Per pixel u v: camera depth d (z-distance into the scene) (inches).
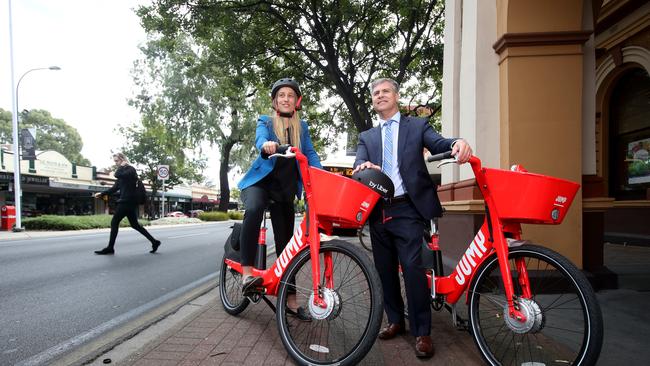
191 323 140.3
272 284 118.9
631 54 383.2
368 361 107.0
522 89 190.4
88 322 156.1
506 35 188.9
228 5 483.8
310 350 108.3
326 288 103.4
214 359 107.2
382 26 565.3
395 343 120.9
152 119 1078.4
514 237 102.3
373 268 97.4
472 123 205.8
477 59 203.3
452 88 254.5
